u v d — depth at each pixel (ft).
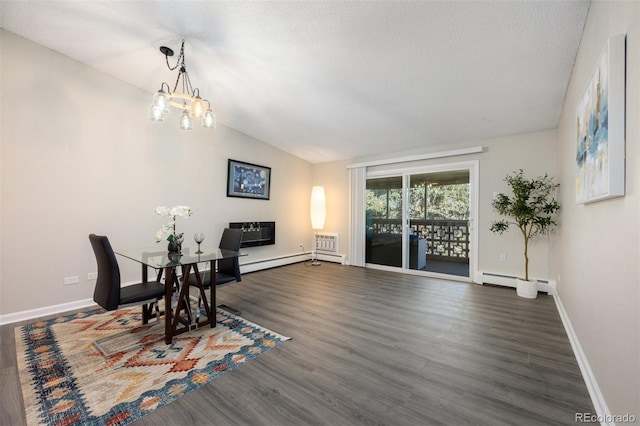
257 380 6.01
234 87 11.37
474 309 10.30
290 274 15.96
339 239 19.58
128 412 5.05
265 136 16.38
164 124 12.57
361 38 7.79
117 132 11.14
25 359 6.79
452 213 15.71
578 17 6.35
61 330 8.40
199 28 8.21
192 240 13.55
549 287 11.97
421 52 8.07
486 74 8.80
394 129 13.76
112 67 10.50
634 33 3.82
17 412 5.02
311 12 7.09
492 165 13.76
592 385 5.47
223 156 14.90
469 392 5.61
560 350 7.28
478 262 14.11
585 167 6.06
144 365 6.58
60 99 9.79
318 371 6.34
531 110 10.77
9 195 8.86
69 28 8.55
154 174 12.21
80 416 4.94
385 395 5.53
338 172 19.76
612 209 4.66
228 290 12.72
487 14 6.52
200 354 7.09
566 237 9.28
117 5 7.52
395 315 9.73
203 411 5.08
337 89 10.72
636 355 3.66
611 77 4.24
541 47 7.39
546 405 5.23
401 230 17.01
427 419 4.89
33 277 9.32
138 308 10.31
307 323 9.03
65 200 9.91
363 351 7.25
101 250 7.11
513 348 7.39
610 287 4.70
